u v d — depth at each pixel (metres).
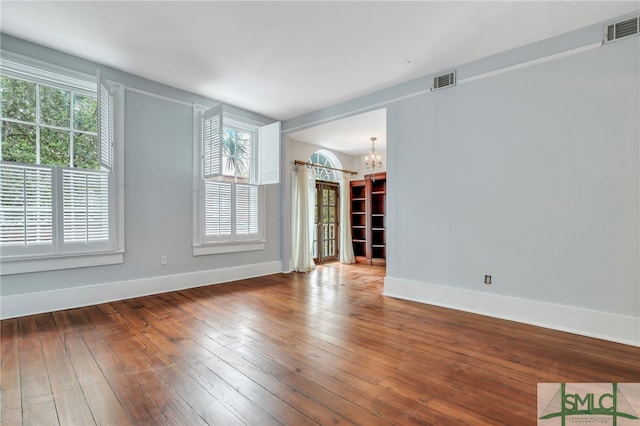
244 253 5.07
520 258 3.09
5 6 2.50
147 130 3.90
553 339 2.64
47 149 3.24
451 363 2.20
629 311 2.56
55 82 3.29
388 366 2.15
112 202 3.59
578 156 2.79
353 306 3.57
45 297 3.18
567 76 2.85
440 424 1.55
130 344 2.47
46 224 3.15
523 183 3.07
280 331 2.78
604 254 2.67
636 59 2.54
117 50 3.21
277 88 4.16
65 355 2.27
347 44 3.08
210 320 3.05
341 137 5.87
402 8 2.54
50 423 1.55
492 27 2.78
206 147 4.34
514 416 1.62
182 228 4.25
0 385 1.88
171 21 2.72
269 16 2.65
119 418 1.59
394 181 4.01
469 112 3.41
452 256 3.53
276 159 4.88
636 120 2.54
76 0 2.43
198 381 1.94
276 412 1.64
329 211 7.28
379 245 6.93
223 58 3.37
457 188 3.49
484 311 3.29
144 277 3.90
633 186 2.55
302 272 5.74
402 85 3.95
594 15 2.61
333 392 1.83
